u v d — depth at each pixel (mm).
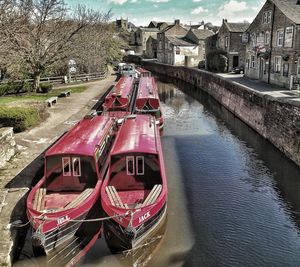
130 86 30109
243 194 15258
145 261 10734
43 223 10000
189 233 12227
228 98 33094
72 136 14680
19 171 14586
